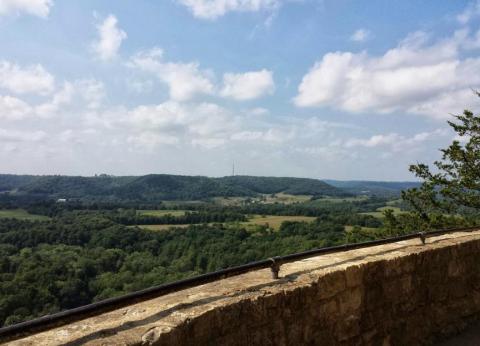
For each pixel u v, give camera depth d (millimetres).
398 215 17625
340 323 3541
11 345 2025
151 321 2373
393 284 4160
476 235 5805
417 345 4352
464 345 4441
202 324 2492
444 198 16047
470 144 15297
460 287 5055
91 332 2213
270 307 2941
